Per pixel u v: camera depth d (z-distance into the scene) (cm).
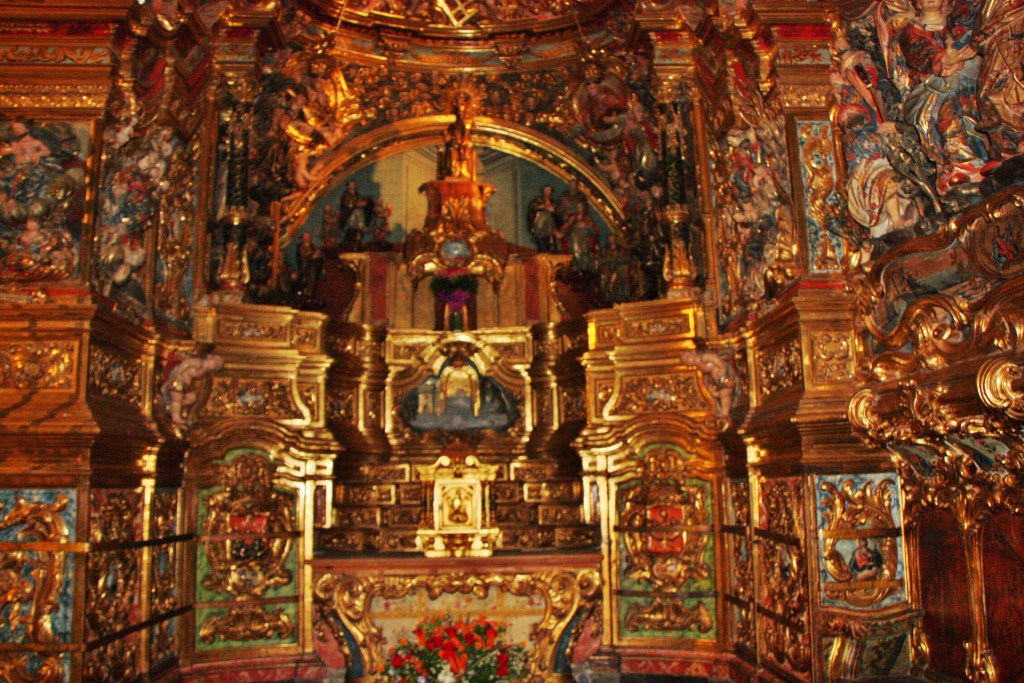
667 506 889
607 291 1112
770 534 744
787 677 711
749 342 825
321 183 1123
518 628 882
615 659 889
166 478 801
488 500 913
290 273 1078
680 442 889
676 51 953
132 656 734
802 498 680
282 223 1091
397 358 1098
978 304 541
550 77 1149
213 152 938
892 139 632
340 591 862
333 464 924
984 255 541
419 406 1095
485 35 1136
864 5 643
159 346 811
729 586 855
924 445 599
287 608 880
